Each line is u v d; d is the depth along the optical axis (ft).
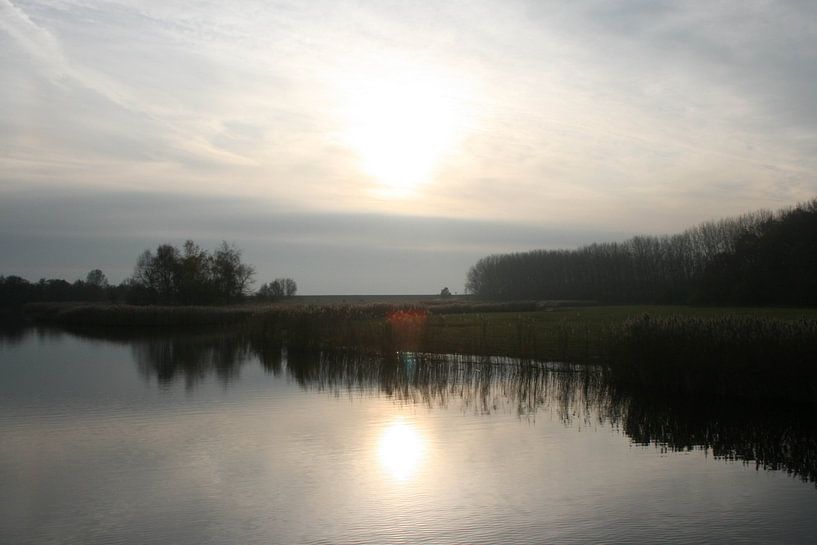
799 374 61.21
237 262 268.21
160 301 257.55
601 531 34.73
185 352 124.77
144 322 207.00
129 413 64.59
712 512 37.29
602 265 343.87
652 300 298.15
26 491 41.42
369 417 62.64
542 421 60.59
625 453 49.47
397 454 49.19
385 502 39.14
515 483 42.50
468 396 74.28
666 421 59.31
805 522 35.78
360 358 108.99
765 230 211.61
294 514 37.37
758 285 197.47
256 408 67.26
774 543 33.06
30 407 67.77
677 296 253.24
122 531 35.12
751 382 64.54
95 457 48.85
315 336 125.39
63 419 61.93
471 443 52.54
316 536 34.35
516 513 37.32
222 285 260.62
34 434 55.98
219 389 79.92
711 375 67.51
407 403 70.13
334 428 57.88
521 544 33.17
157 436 55.11
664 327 71.72
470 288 453.58
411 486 41.91
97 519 36.78
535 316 180.65
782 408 62.34
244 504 38.91
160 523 36.19
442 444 52.11
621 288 318.04
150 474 44.73
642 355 72.95
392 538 33.99
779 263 195.31
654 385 72.59
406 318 117.60
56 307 262.06
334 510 37.96
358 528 35.35
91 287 347.56
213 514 37.40
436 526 35.50
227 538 34.17
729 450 49.93
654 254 329.31
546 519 36.37
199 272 257.34
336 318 130.41
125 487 42.09
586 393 74.43
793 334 61.98
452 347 110.32
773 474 44.16
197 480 43.39
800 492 40.50
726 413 61.57
